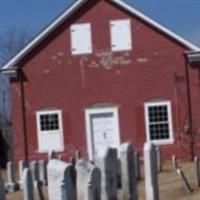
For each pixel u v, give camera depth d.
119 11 41.53
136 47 41.25
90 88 41.44
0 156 50.44
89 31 41.62
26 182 18.20
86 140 41.34
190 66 40.84
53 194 10.50
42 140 41.75
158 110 40.97
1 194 11.63
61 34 41.78
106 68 41.31
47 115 41.72
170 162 39.25
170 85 40.94
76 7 41.50
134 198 14.14
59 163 10.81
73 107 41.50
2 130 53.31
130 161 14.14
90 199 11.73
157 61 41.06
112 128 41.25
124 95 41.16
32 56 41.88
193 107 40.72
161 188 23.39
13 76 41.97
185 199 21.67
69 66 41.59
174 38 40.91
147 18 41.09
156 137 40.84
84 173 11.82
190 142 40.47
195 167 23.97
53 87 41.72
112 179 13.31
